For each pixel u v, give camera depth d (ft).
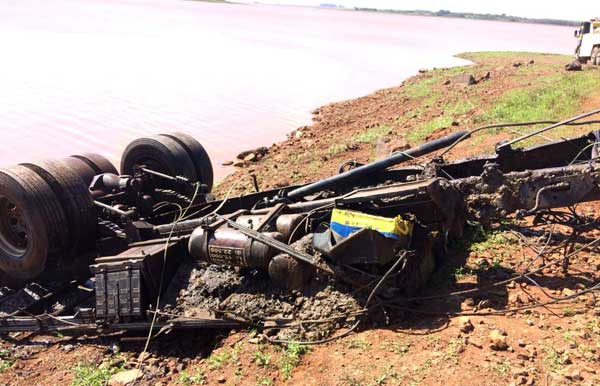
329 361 17.83
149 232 26.07
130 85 91.20
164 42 179.42
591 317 17.85
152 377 19.74
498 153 23.53
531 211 19.83
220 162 52.13
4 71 100.89
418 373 16.29
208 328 21.79
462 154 40.55
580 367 15.62
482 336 17.49
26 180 23.44
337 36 287.28
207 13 526.16
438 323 18.80
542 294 19.72
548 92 61.77
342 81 110.83
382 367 16.88
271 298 21.27
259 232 21.84
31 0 531.50
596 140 23.03
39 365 21.71
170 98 81.20
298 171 46.09
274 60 142.61
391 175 25.39
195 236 23.02
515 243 23.63
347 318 19.83
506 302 19.49
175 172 30.94
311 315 20.21
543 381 15.24
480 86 83.82
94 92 82.99
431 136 49.44
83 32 199.41
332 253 20.18
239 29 292.20
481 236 24.43
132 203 28.14
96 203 25.88
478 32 488.02
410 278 20.48
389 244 19.51
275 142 59.77
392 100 82.64
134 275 22.07
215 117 69.87
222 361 19.08
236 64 128.67
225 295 22.26
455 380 15.72
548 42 325.62
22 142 54.13
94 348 22.53
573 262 21.68
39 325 23.43
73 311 24.71
